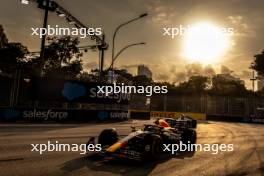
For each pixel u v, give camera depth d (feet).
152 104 150.71
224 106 151.33
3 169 20.86
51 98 74.69
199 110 150.41
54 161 24.63
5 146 30.58
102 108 87.35
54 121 71.87
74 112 76.43
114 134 29.14
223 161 30.09
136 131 29.19
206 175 23.68
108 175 21.26
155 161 27.86
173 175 22.98
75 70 158.51
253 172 25.93
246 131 74.95
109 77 94.58
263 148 42.19
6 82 68.44
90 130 54.54
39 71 76.02
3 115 63.26
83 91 81.97
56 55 158.81
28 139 36.94
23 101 73.05
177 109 149.28
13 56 144.87
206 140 48.32
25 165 22.53
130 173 22.40
